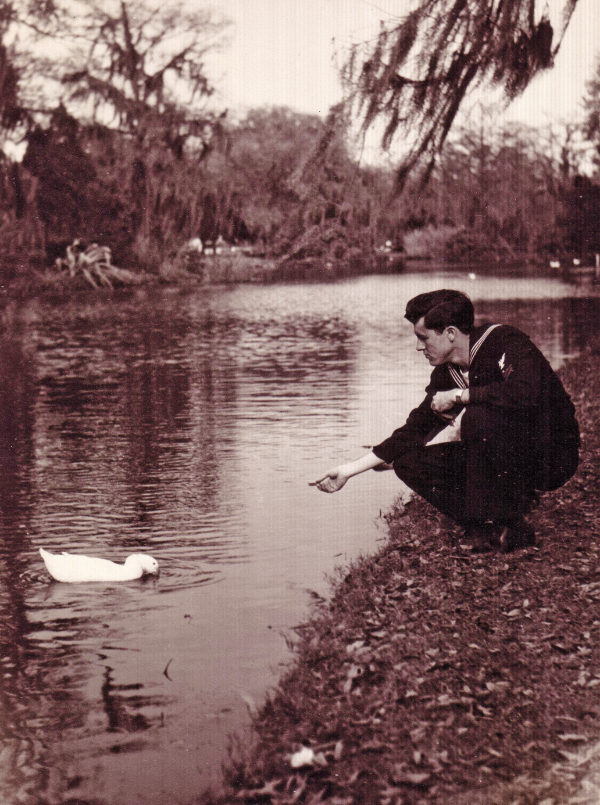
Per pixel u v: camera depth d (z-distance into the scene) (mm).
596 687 3705
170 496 7586
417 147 9758
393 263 59250
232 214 42594
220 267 48375
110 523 6859
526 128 45906
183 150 41344
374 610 4668
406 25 9398
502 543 5277
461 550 5371
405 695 3707
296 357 17375
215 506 7227
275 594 5238
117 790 3334
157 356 18297
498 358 5035
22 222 40312
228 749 3539
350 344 19547
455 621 4383
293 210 11070
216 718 3850
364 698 3701
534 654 4004
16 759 3576
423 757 3281
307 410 11477
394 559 5395
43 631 4879
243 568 5727
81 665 4422
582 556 5211
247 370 15672
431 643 4160
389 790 3113
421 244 60250
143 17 39062
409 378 14094
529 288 37969
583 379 12578
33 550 6277
